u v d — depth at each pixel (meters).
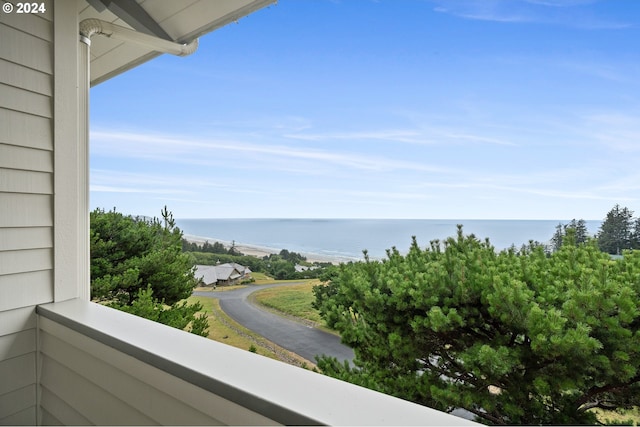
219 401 0.78
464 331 1.53
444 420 0.61
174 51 1.86
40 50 1.40
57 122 1.45
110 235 3.76
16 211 1.34
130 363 1.00
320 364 1.92
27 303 1.38
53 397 1.36
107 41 2.14
